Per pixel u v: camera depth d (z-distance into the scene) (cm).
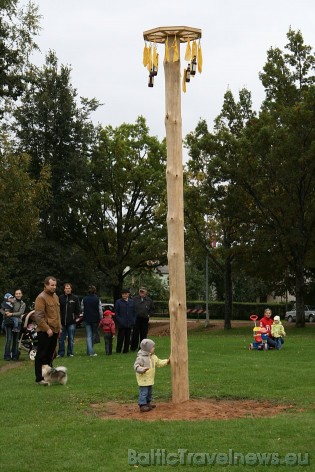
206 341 2669
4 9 3306
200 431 886
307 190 3859
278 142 3741
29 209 3634
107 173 4888
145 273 5719
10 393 1244
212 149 4000
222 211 4091
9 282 3984
